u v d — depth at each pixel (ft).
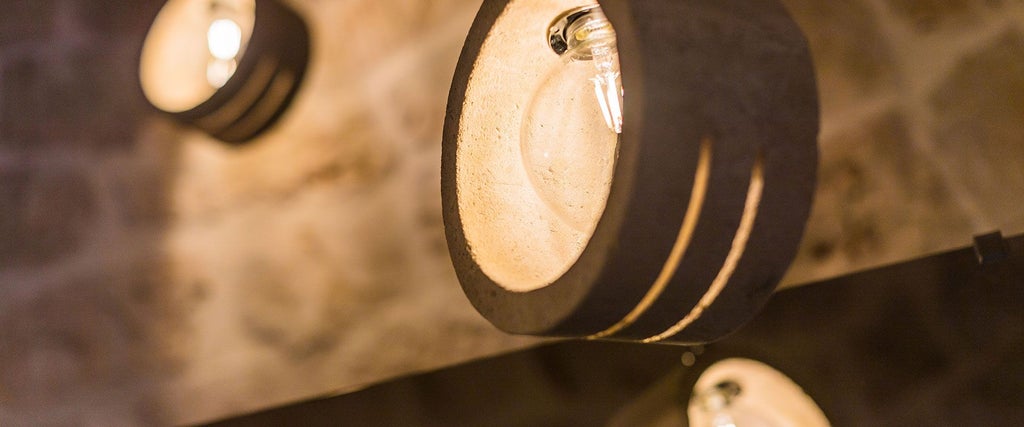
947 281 3.81
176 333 6.00
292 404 5.39
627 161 1.80
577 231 2.31
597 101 2.17
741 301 1.96
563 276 1.90
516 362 4.81
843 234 4.35
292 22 6.04
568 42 2.27
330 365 5.57
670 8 1.88
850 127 4.43
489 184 2.38
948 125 4.20
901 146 4.30
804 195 1.92
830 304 4.02
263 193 6.02
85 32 6.86
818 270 4.36
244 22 6.20
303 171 5.92
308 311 5.72
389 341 5.42
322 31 6.07
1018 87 4.05
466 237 2.28
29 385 6.17
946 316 3.78
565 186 2.20
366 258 5.61
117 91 6.62
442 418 4.95
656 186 1.80
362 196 5.71
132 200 6.38
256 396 5.70
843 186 4.39
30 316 6.32
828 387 3.95
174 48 6.42
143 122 6.48
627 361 4.44
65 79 6.82
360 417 5.19
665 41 1.84
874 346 3.90
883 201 4.29
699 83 1.85
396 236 5.55
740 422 3.89
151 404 5.92
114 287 6.24
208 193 6.19
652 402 4.31
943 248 4.14
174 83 6.37
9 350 6.27
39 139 6.73
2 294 6.40
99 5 6.89
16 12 7.02
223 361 5.84
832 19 4.55
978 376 3.66
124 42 6.71
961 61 4.20
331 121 5.90
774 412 3.98
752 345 4.13
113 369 6.05
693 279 1.89
